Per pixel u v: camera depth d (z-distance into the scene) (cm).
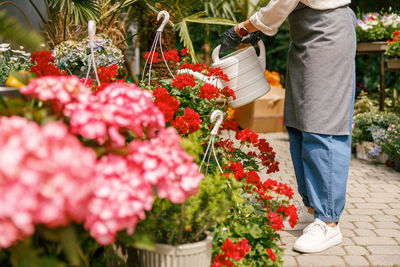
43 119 136
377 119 478
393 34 475
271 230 208
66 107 142
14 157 104
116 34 477
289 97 256
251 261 197
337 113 229
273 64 793
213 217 166
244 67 255
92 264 158
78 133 141
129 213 121
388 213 302
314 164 235
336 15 226
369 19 511
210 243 168
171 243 167
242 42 265
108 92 154
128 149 138
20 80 163
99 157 139
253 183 229
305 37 235
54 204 105
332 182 234
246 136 268
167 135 151
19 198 102
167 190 142
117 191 124
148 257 167
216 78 257
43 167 106
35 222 110
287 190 208
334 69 227
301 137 258
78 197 109
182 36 461
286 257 229
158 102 207
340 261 224
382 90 523
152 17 542
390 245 246
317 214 241
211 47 738
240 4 600
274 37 765
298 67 240
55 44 430
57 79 148
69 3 388
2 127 113
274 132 633
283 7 225
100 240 121
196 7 579
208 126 260
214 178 187
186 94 264
